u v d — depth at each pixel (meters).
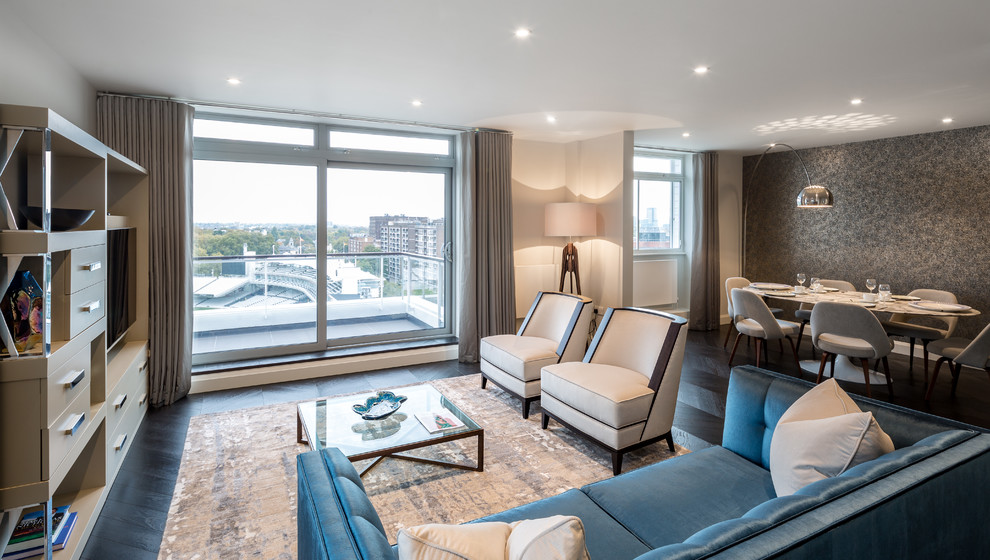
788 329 4.89
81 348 2.20
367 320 5.36
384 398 3.20
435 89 3.91
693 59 3.24
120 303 3.35
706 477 1.96
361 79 3.65
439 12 2.55
